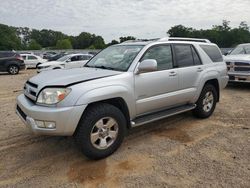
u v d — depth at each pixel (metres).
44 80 4.06
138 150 4.43
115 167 3.88
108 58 5.06
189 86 5.48
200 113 5.94
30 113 3.80
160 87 4.84
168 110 5.22
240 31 52.59
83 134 3.85
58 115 3.63
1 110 7.04
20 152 4.39
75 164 3.99
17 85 12.42
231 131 5.32
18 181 3.55
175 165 3.92
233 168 3.81
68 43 99.12
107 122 4.09
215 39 53.38
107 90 4.00
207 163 3.97
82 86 3.83
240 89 10.01
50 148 4.54
